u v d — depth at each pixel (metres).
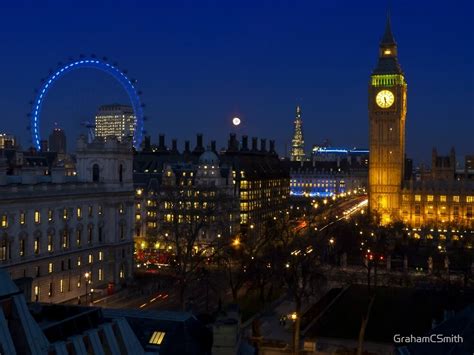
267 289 149.50
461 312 65.50
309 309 129.25
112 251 161.50
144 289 155.00
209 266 175.50
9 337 40.19
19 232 132.50
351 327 115.44
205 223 169.88
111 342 47.88
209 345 54.91
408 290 148.00
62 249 145.75
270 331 113.06
